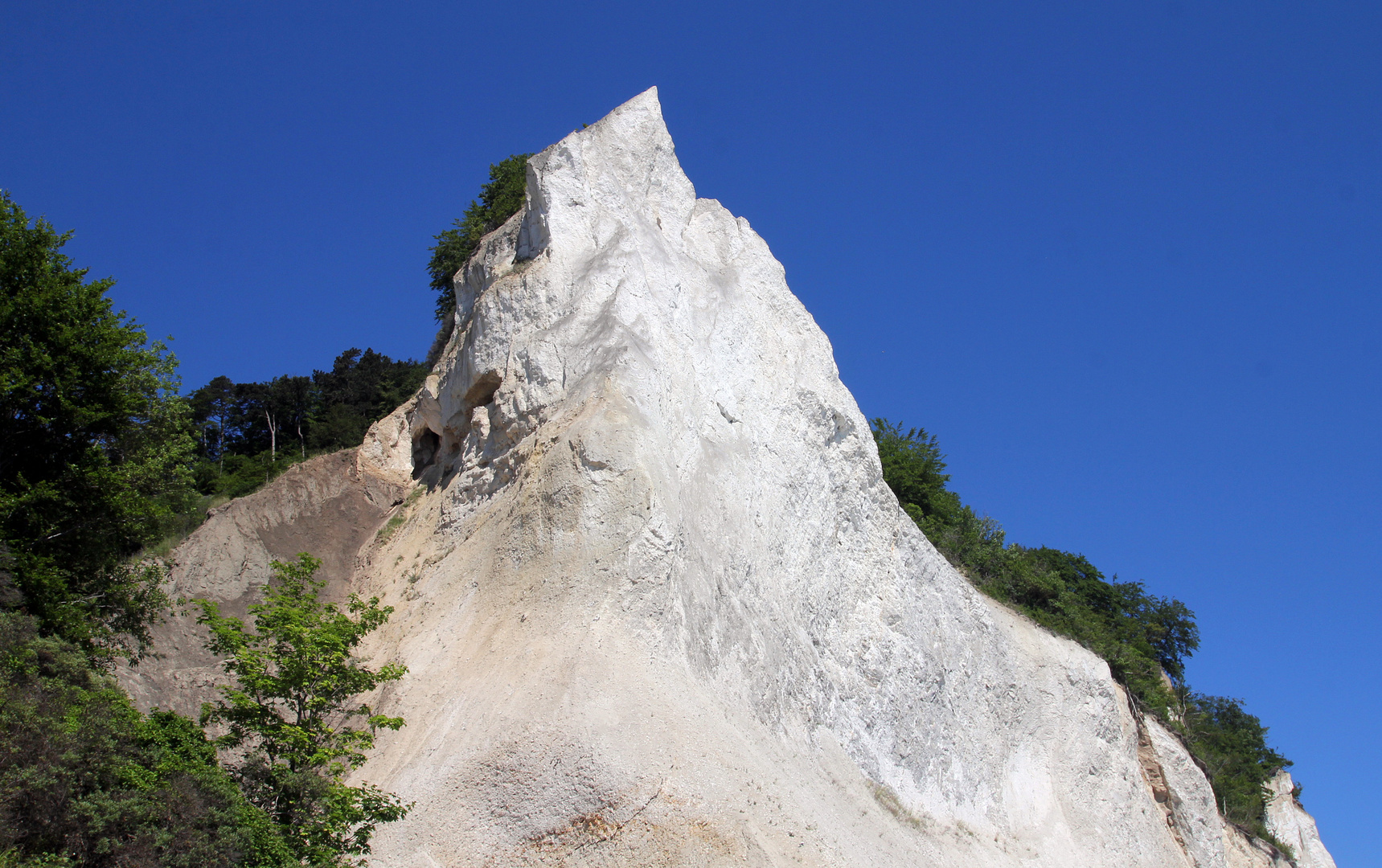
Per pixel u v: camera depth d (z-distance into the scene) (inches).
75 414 1018.7
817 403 1589.6
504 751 961.5
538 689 1012.5
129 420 1111.0
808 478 1529.3
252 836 780.0
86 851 714.8
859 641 1483.8
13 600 906.1
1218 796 2283.5
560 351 1342.3
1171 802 1904.5
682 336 1449.3
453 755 983.0
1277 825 2559.1
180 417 1202.0
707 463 1373.0
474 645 1107.3
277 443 2469.2
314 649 891.4
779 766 1109.7
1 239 1055.0
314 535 1438.2
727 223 1704.0
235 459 2290.8
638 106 1653.5
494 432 1349.7
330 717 1087.6
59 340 1021.8
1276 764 2706.7
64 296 1048.8
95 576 1045.2
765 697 1211.9
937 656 1587.1
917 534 1676.9
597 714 977.5
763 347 1583.4
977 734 1598.2
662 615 1104.8
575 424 1227.9
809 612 1423.5
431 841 920.3
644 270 1451.8
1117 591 2655.0
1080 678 1843.0
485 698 1032.2
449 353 1573.6
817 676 1343.5
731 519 1355.8
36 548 989.8
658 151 1653.5
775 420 1529.3
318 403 2497.5
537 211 1493.6
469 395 1439.5
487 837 916.6
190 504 1478.8
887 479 2309.3
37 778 706.8
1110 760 1787.6
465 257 1973.4
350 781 1006.4
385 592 1311.5
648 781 930.1
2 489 981.8
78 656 884.0
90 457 1049.5
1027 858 1496.1
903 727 1454.2
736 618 1250.0
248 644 957.2
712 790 950.4
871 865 1055.0
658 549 1141.7
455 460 1472.7
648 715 992.2
